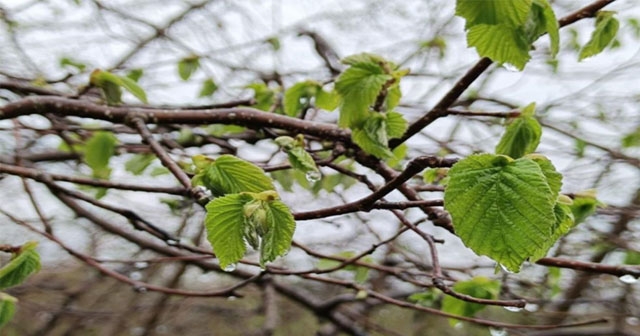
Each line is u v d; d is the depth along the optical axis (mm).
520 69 419
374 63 493
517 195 354
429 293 676
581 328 1146
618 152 963
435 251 539
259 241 375
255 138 680
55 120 731
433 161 401
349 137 526
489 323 582
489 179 357
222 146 682
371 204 415
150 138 494
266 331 1002
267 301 1034
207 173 424
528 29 411
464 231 357
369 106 492
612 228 923
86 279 1411
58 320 1422
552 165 377
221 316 1573
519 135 490
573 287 1117
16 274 471
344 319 1060
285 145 476
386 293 1053
